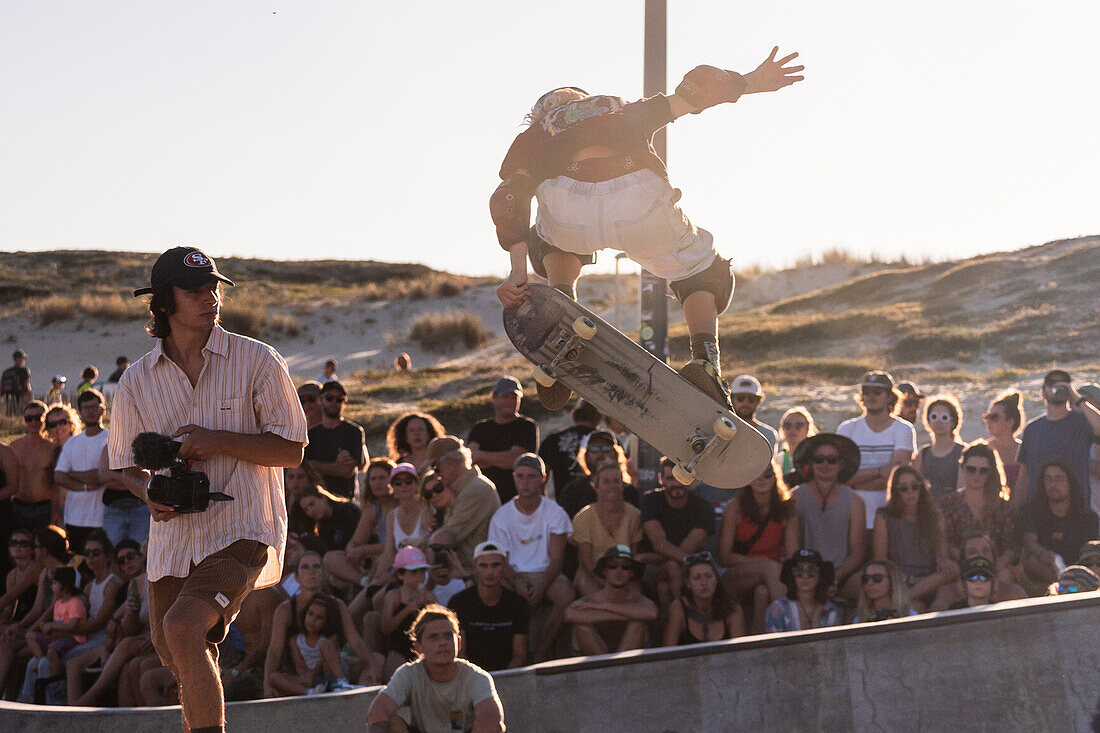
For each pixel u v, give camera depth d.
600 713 6.35
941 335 25.05
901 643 6.18
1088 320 24.86
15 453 9.96
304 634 7.07
